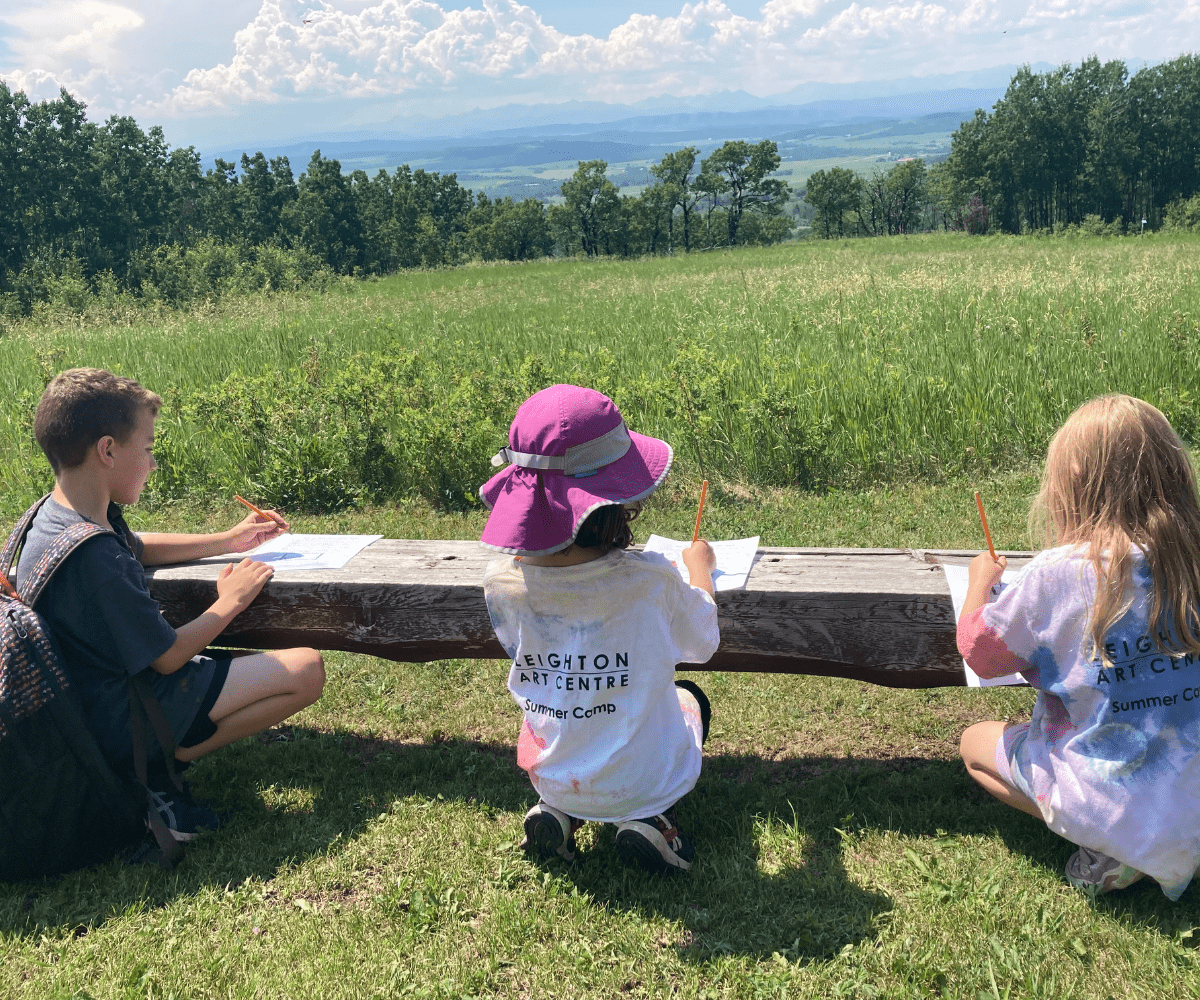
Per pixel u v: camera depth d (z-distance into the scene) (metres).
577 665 2.28
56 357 11.02
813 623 2.73
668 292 21.28
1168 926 2.15
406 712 3.62
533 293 25.34
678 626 2.39
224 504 6.54
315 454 6.57
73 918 2.39
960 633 2.29
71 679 2.49
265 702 2.76
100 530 2.49
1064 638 2.11
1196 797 2.04
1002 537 5.01
